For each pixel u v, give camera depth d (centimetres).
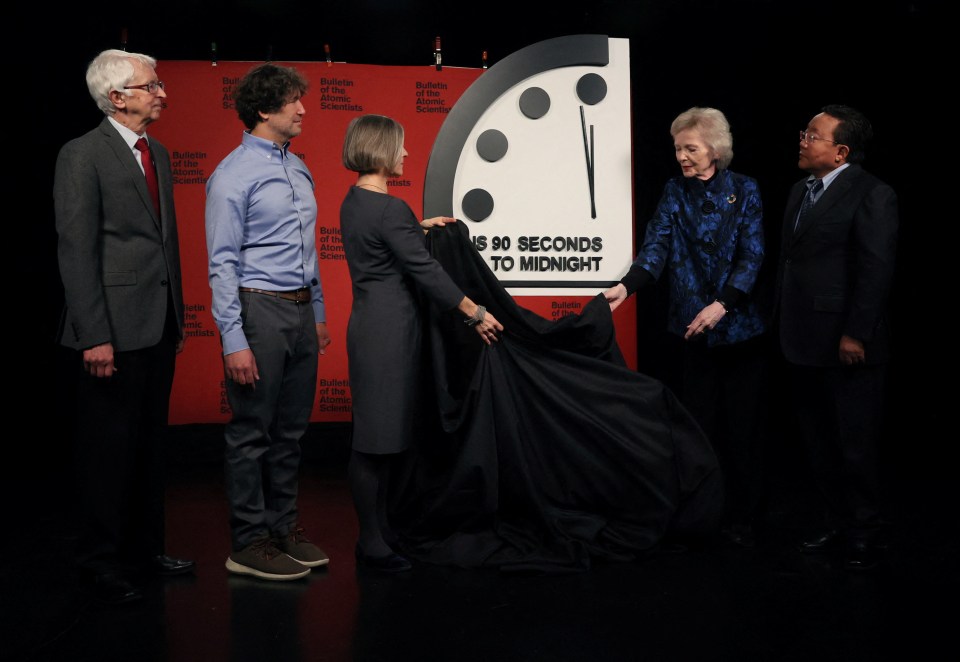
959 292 487
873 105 497
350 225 282
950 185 484
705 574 281
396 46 509
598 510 306
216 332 466
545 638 230
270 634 234
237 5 495
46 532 342
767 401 322
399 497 310
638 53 518
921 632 233
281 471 291
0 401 502
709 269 318
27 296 501
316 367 289
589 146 330
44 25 484
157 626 239
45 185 497
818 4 499
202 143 461
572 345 308
